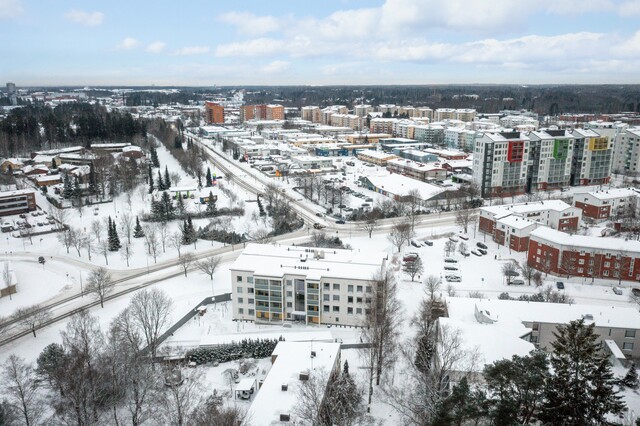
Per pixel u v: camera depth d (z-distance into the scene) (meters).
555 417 61.97
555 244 153.75
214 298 139.12
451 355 84.19
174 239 185.62
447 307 117.06
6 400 88.62
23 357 112.19
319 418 73.62
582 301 137.50
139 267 168.88
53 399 93.75
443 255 173.00
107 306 138.50
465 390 63.88
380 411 89.75
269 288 125.56
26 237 196.75
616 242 152.25
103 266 170.00
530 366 64.38
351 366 105.88
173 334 121.69
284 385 84.06
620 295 141.62
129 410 90.69
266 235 190.62
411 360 99.75
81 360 91.00
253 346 111.62
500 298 134.12
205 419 80.12
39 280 158.00
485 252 174.38
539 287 146.38
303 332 118.50
